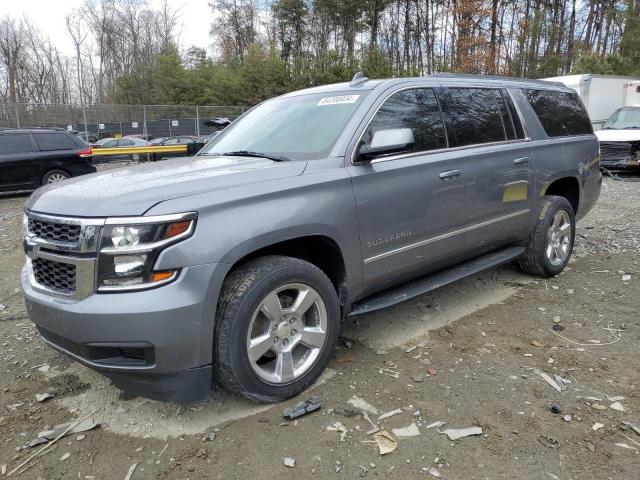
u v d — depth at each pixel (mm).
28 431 2918
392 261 3633
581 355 3648
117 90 48719
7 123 22172
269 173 3090
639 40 32781
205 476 2518
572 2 43469
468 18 34531
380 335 4027
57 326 2705
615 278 5289
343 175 3301
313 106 3965
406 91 3883
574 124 5621
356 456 2625
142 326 2545
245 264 2963
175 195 2705
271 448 2703
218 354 2803
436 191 3846
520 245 5020
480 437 2746
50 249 2771
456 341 3895
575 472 2480
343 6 44938
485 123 4477
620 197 10805
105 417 3027
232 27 57594
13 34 49656
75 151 13180
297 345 3197
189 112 26750
